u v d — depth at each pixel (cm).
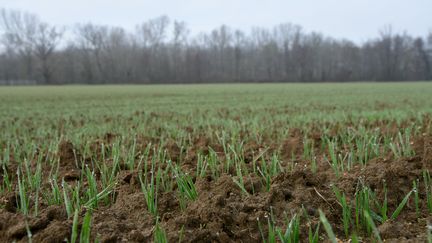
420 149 445
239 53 9112
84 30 8762
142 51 9025
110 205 330
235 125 791
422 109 1321
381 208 294
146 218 292
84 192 351
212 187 347
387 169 337
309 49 9312
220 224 267
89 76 8531
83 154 484
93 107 1717
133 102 2056
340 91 3391
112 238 248
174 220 276
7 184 358
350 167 407
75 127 933
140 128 794
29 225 259
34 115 1342
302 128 728
